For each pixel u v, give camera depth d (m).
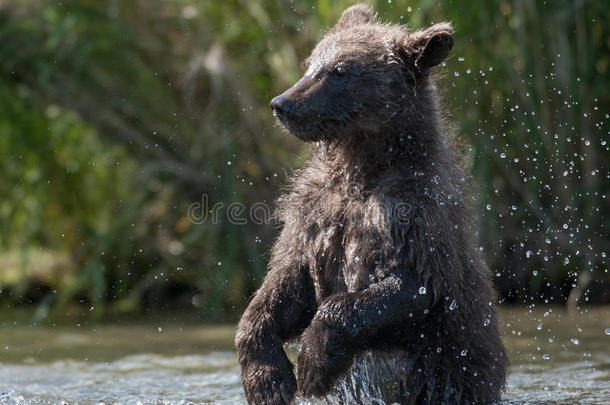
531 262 13.15
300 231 7.04
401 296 6.49
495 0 12.62
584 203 13.02
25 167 14.11
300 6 13.20
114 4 13.36
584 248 12.95
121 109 13.74
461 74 12.59
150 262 13.98
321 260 6.91
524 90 12.62
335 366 6.45
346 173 6.98
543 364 8.91
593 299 12.81
